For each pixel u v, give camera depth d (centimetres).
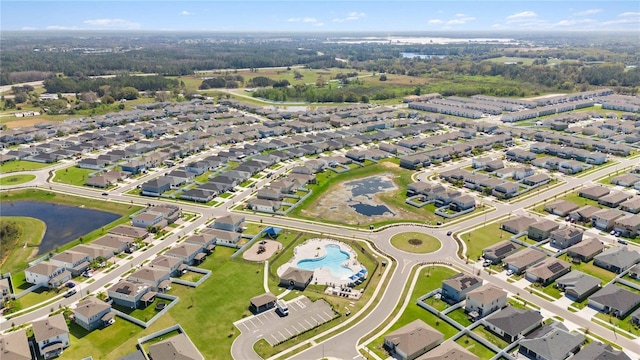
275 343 10706
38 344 10375
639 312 11312
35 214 18400
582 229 16450
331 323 11419
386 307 12075
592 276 12950
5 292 12394
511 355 10112
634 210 17438
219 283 13275
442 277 13488
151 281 12794
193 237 15450
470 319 11512
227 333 11062
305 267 14200
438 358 9725
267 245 15600
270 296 12244
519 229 16175
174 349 10025
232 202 19300
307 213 18362
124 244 15075
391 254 14900
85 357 10275
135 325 11388
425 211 18450
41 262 13500
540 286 12888
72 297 12538
